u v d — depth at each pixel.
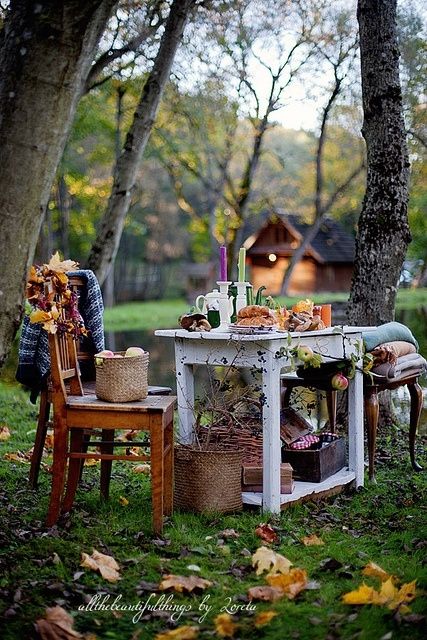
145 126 7.54
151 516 3.68
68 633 2.38
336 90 13.79
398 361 4.72
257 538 3.39
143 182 32.72
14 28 2.70
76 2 2.62
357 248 6.12
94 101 12.70
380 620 2.46
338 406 6.07
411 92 10.56
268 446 3.77
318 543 3.33
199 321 4.04
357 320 6.06
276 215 27.28
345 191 22.55
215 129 18.73
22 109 2.66
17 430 6.16
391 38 5.84
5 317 2.72
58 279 3.51
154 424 3.39
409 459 5.20
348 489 4.36
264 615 2.49
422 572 2.86
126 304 39.44
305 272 32.06
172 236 43.62
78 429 3.67
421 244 27.31
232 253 21.33
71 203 27.22
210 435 4.12
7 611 2.51
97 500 3.96
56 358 3.46
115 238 7.68
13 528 3.40
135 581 2.86
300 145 25.72
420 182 16.58
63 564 2.98
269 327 3.80
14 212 2.68
